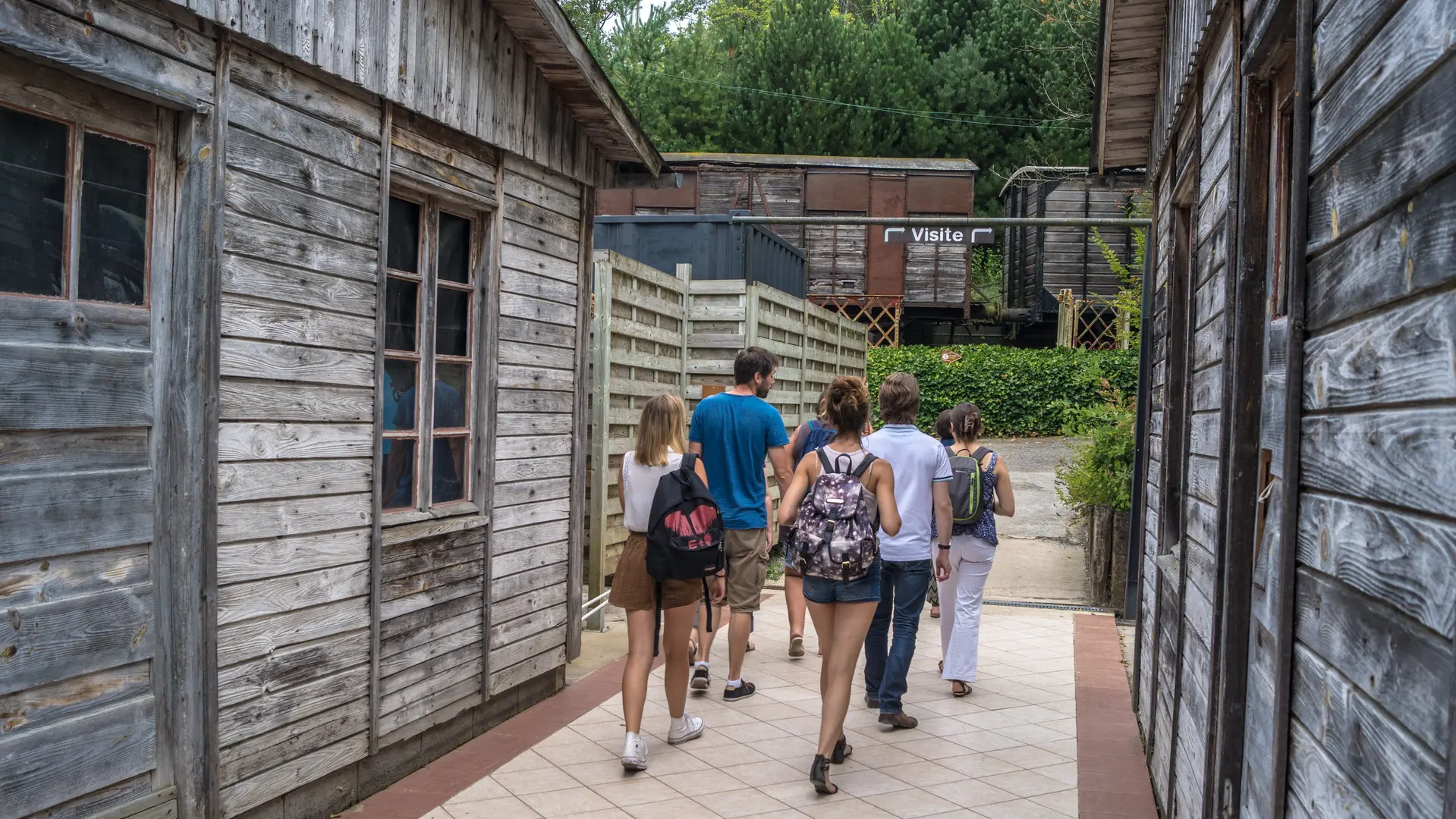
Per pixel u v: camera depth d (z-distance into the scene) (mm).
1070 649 7676
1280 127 3049
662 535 4910
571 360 6559
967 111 33094
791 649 7234
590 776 4961
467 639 5426
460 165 5285
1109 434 9516
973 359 24266
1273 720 2420
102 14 3176
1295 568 2336
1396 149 1752
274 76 3953
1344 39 2076
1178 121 5020
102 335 3303
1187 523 4199
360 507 4520
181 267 3572
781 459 6293
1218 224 3711
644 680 5094
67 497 3170
